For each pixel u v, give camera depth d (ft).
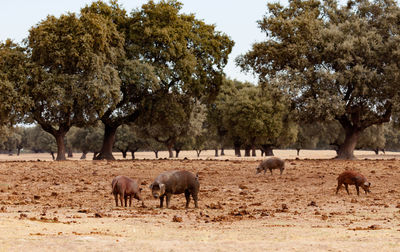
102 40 213.66
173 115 246.68
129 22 245.04
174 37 232.53
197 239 42.98
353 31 228.02
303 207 78.18
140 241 40.29
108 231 48.65
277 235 45.73
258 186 116.06
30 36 218.38
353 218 62.64
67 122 231.71
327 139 447.83
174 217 60.34
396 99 214.07
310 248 37.04
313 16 230.27
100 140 557.33
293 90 209.87
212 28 261.85
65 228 49.44
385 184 115.03
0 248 35.91
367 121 240.73
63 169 159.63
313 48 223.10
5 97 205.87
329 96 210.18
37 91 209.97
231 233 47.73
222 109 434.30
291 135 437.58
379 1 235.81
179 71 233.35
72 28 213.25
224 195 98.99
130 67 223.30
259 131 391.24
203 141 537.24
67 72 221.87
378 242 39.55
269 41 229.66
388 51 217.77
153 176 138.62
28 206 80.12
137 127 382.42
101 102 214.07
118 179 78.18
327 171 146.72
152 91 235.40
